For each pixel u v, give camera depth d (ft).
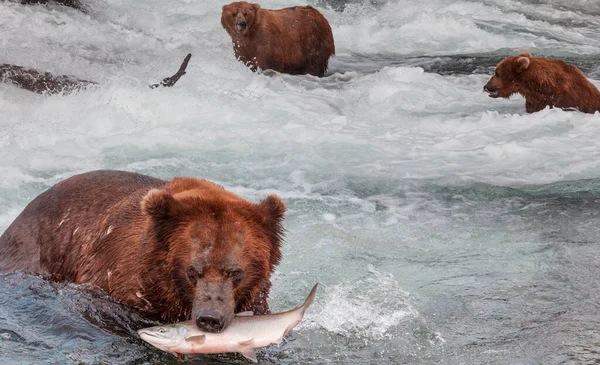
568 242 33.96
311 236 34.17
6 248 29.19
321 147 47.50
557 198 39.70
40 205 29.32
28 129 47.85
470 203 39.06
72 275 27.30
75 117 50.31
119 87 53.93
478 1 105.70
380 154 46.85
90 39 73.20
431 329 26.50
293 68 71.67
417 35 88.28
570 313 27.66
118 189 27.94
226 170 43.21
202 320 21.74
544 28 94.73
